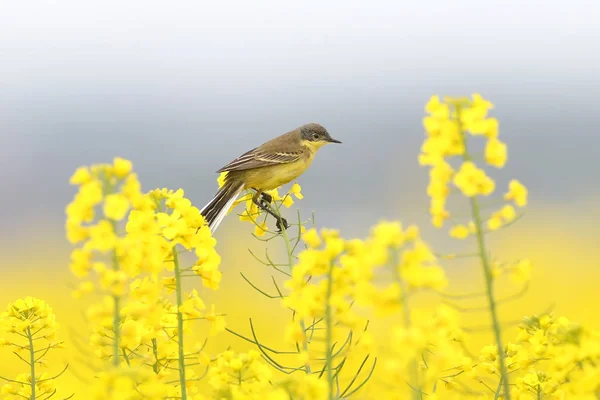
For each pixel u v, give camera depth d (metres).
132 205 5.31
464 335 6.97
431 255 4.66
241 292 23.55
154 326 6.45
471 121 5.48
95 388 4.75
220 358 5.85
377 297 4.62
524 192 5.46
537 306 22.88
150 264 5.56
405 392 5.32
